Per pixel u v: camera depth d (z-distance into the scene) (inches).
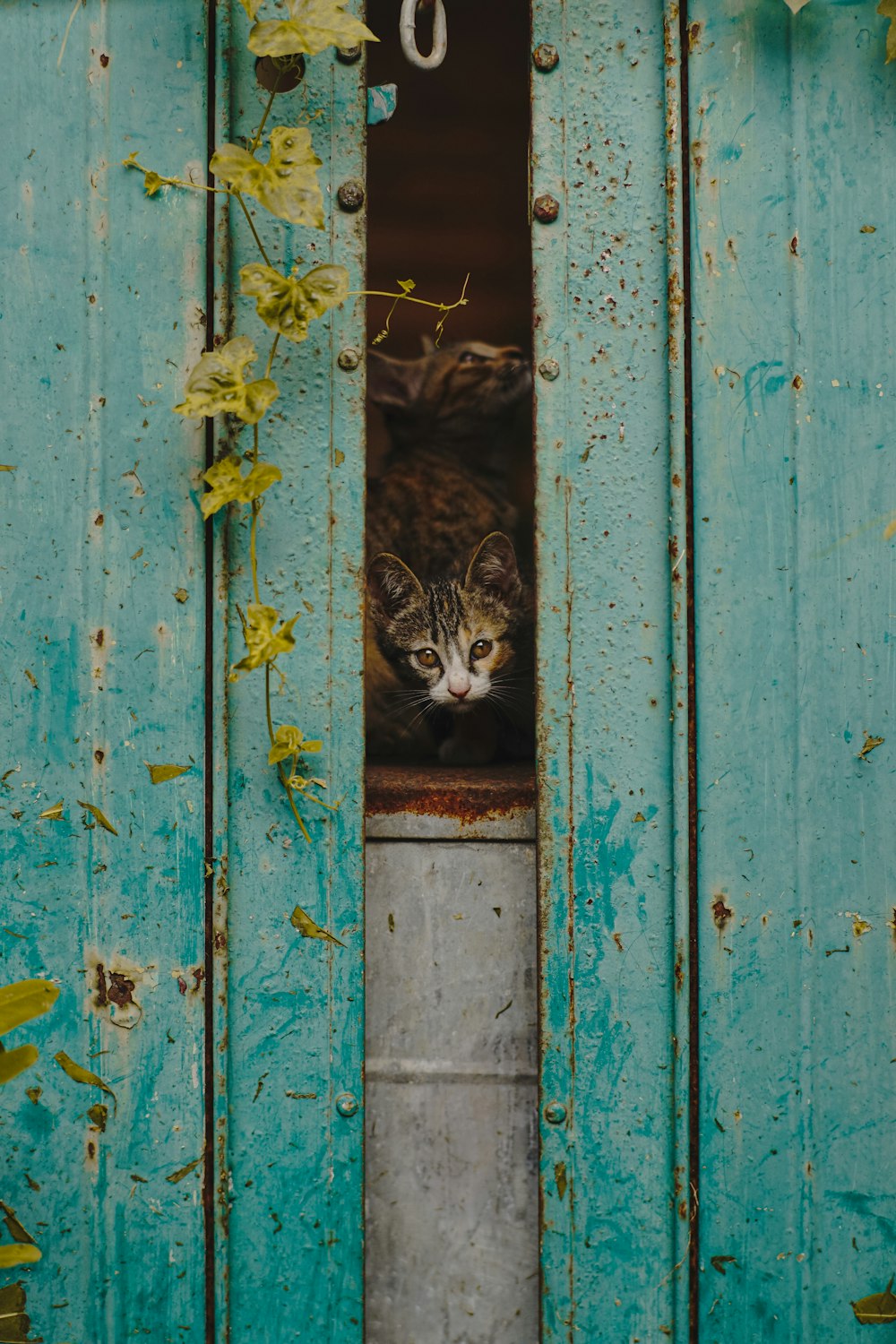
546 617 54.1
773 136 53.6
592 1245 53.6
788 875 53.6
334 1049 54.2
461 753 72.1
